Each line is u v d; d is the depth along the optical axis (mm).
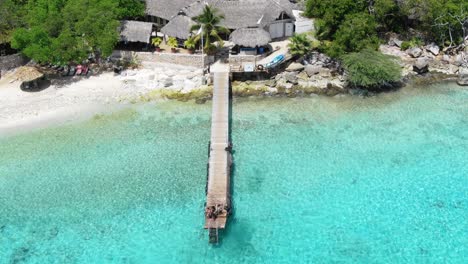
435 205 40594
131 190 42188
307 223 38875
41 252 36594
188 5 67438
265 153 46562
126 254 36375
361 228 38438
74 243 37344
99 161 45562
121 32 60812
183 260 35781
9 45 61594
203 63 58469
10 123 50406
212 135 46469
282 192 41969
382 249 36594
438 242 37156
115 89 56281
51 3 61062
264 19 63125
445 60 61938
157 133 49531
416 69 59781
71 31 57906
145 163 45312
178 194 41719
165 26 62906
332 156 46250
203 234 37906
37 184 42969
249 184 42781
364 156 46250
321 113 52875
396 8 64312
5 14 59656
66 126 50344
